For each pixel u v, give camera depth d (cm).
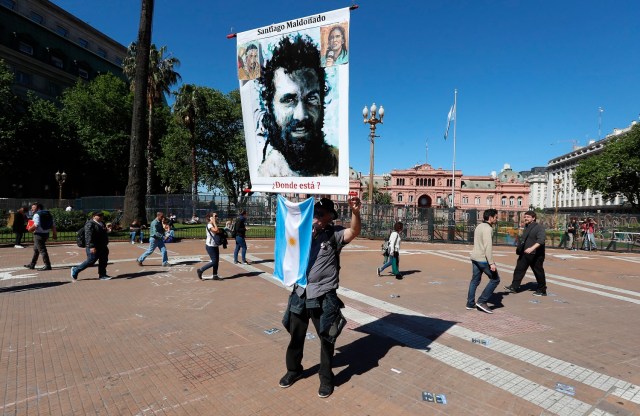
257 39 348
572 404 308
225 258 1159
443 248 1712
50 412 283
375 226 2111
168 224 1712
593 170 4269
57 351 402
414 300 667
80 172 3791
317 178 322
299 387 328
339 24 302
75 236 1599
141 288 723
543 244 732
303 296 318
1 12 3728
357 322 525
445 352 416
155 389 321
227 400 304
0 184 3422
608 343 461
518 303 669
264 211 2633
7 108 3069
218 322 514
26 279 793
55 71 4291
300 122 328
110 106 3744
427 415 287
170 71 2944
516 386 338
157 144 4153
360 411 291
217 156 4169
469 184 10125
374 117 2103
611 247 1892
